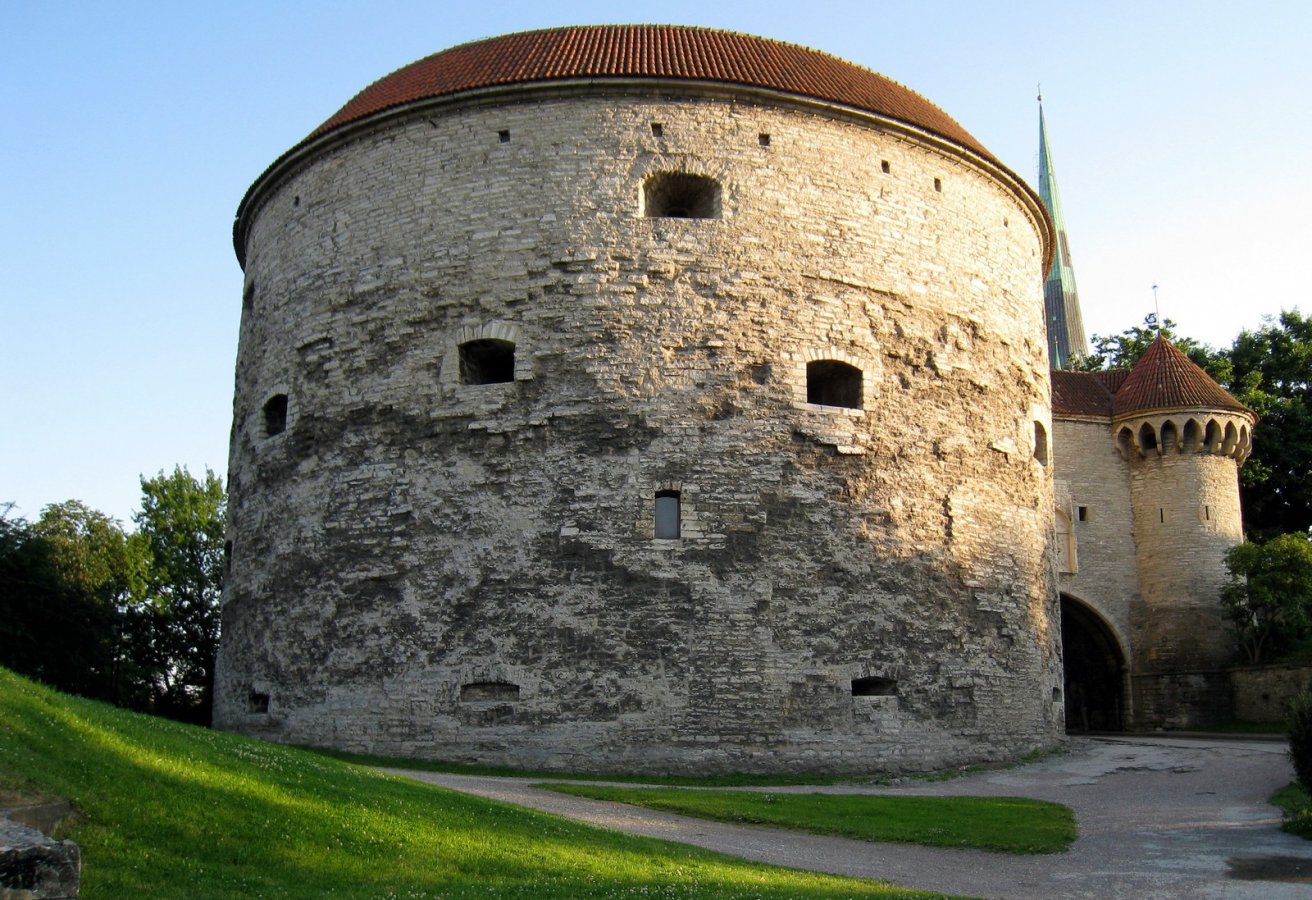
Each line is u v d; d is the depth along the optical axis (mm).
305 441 25188
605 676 21734
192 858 10234
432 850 11617
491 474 22984
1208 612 39438
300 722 23641
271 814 11477
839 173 25094
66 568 38844
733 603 22172
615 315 23328
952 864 14133
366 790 13398
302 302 26125
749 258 23906
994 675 24625
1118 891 12602
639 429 22812
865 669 22734
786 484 22984
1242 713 37250
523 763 21500
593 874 11422
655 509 22578
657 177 24188
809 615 22531
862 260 24828
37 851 7562
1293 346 50656
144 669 44438
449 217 24469
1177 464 40594
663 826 15586
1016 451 26891
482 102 24734
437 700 22203
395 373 24219
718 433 22906
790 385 23500
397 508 23500
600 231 23750
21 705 11641
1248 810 18141
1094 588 40281
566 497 22594
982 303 26859
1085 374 43906
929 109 29062
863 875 13125
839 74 27562
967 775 22547
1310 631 37188
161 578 46344
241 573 26406
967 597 24562
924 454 24656
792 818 16516
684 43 27281
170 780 11438
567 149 24219
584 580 22156
